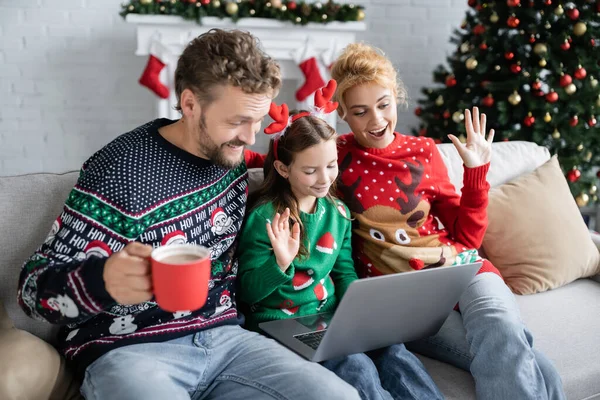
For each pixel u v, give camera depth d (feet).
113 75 13.38
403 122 14.60
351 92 5.71
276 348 4.65
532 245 6.82
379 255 5.87
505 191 7.07
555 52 10.21
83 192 4.30
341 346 4.70
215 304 4.87
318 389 4.14
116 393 3.93
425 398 4.83
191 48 4.42
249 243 5.18
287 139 5.18
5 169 13.35
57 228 4.27
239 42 4.32
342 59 5.83
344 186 5.93
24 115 13.23
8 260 4.72
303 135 5.09
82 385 4.31
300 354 4.70
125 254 3.63
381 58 5.76
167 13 11.89
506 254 6.82
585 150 10.34
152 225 4.49
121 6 12.10
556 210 7.05
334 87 5.47
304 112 5.42
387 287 4.49
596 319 6.22
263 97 4.39
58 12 12.91
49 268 3.93
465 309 5.49
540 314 6.28
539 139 10.16
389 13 14.06
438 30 14.39
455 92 10.89
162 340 4.53
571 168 10.11
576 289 6.92
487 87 10.14
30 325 4.75
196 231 4.72
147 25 12.03
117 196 4.31
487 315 5.21
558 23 10.14
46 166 13.52
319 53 12.85
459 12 14.39
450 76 10.95
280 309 5.28
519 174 7.49
